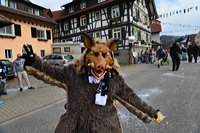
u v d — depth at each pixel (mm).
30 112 4172
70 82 1383
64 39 25719
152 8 25797
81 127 1354
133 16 18906
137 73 10141
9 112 4215
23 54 1295
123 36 18484
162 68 11805
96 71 1280
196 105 3936
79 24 23047
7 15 13422
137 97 1508
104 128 1337
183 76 7934
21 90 6664
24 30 14953
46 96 5684
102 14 20156
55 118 3695
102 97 1340
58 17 26656
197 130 2803
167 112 3604
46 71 1335
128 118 3467
